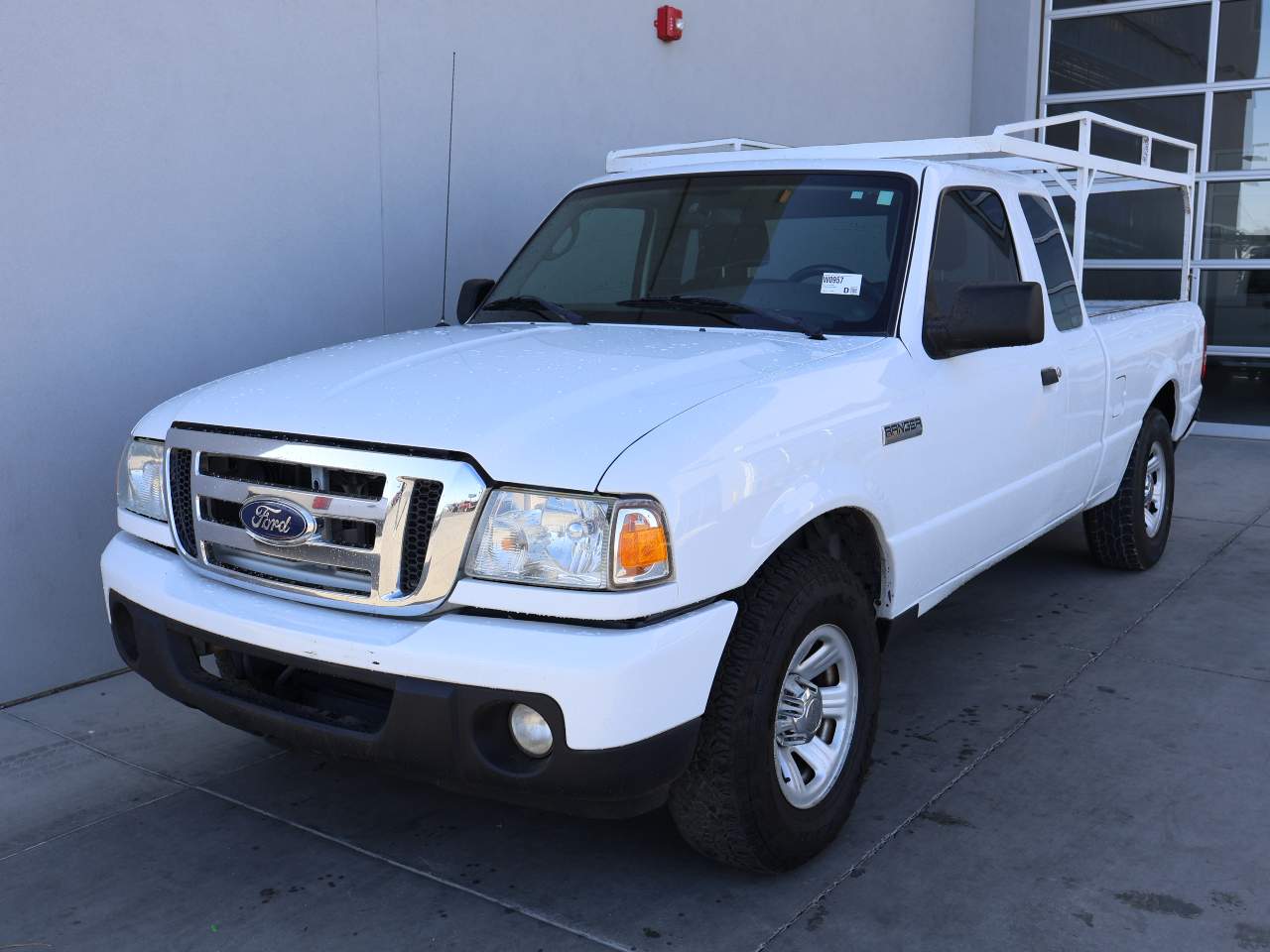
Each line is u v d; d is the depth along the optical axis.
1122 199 9.38
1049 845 3.21
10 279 4.15
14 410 4.21
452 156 5.81
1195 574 5.87
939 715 4.12
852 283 3.68
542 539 2.55
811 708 3.06
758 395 2.94
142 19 4.46
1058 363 4.46
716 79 7.59
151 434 3.27
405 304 5.68
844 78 9.07
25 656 4.32
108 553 3.34
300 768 3.77
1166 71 10.43
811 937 2.79
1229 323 10.20
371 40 5.34
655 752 2.58
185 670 3.11
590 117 6.60
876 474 3.27
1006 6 11.02
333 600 2.77
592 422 2.70
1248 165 10.07
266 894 3.02
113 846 3.27
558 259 4.30
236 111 4.82
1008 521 4.23
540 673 2.48
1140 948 2.73
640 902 2.96
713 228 4.01
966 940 2.77
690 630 2.62
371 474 2.69
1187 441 9.97
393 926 2.87
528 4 6.11
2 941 2.82
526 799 2.67
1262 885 2.99
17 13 4.08
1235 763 3.71
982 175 4.30
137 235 4.52
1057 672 4.53
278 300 5.08
